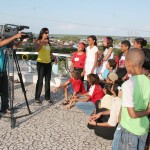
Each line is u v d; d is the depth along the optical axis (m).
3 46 5.77
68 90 7.73
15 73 10.38
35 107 7.14
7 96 6.41
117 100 4.64
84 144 4.89
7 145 4.76
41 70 7.31
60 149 4.65
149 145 3.36
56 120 6.16
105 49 7.95
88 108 6.28
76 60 7.76
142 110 2.89
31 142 4.91
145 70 3.29
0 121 5.96
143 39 6.18
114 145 3.25
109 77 5.30
